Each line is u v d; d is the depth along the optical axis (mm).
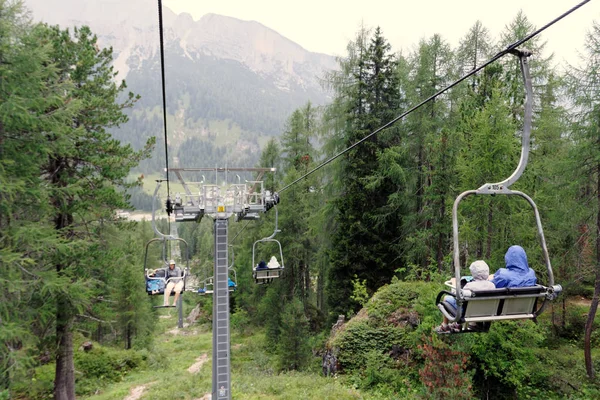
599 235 17516
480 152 16344
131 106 19250
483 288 5160
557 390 16516
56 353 18578
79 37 18266
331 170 27859
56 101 14422
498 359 15305
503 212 16219
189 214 14117
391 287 20859
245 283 40406
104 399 20578
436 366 13180
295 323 23688
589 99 16609
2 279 12234
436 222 20953
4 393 13156
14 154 13672
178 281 14062
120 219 19531
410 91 24594
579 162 17172
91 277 17750
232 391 17891
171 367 28906
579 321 23328
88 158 17766
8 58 12820
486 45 25531
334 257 25328
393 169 23125
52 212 15906
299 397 16359
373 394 16516
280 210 31922
